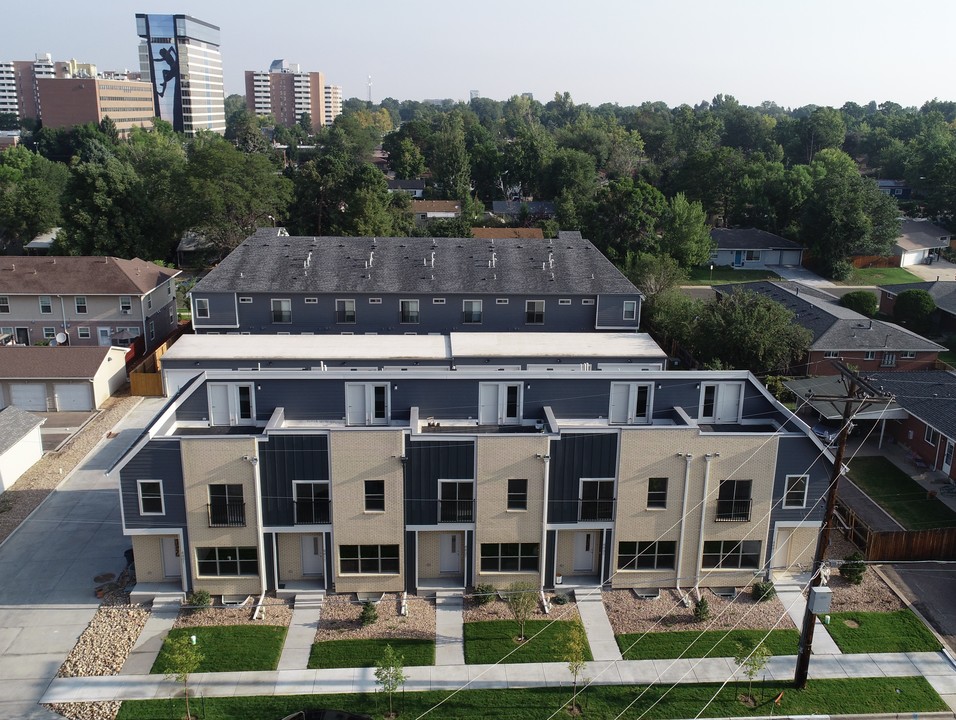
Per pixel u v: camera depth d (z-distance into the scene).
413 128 159.25
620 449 26.72
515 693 22.98
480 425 29.25
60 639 25.20
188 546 26.83
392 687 21.41
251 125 165.12
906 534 29.36
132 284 55.59
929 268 90.62
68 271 56.47
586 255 54.00
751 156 123.38
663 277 63.56
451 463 26.56
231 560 27.17
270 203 84.44
